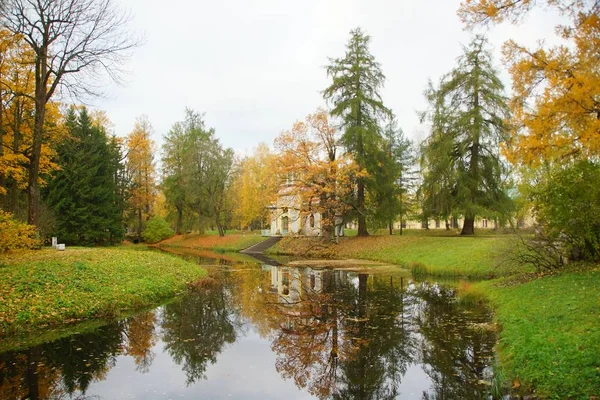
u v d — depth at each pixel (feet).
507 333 30.68
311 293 58.49
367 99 109.50
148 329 39.04
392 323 40.11
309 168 110.32
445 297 52.42
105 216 129.80
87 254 60.29
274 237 150.92
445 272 70.64
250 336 37.32
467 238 90.48
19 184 82.38
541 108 32.76
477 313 42.45
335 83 110.22
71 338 34.76
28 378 26.50
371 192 116.47
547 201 46.09
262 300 53.67
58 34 59.52
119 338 35.65
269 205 142.61
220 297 55.47
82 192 121.19
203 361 30.60
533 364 23.29
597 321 25.82
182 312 46.29
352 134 108.88
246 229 222.69
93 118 154.40
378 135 109.19
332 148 116.37
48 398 23.44
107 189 128.57
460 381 25.58
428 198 96.43
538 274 47.60
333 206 112.27
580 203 42.88
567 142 32.50
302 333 37.99
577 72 30.55
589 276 38.37
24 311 35.83
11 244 49.70
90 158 125.49
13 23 55.72
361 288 61.67
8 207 83.51
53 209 112.98
